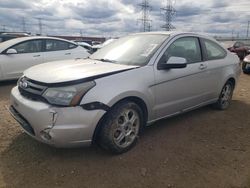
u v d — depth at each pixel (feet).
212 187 10.28
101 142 11.78
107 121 11.52
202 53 16.49
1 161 11.59
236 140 14.35
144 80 12.69
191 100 15.76
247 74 39.34
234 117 17.90
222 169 11.49
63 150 12.51
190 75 15.14
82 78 11.07
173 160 12.03
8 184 10.15
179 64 13.38
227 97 19.33
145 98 12.76
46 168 11.16
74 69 12.28
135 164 11.61
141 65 13.19
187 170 11.31
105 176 10.74
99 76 11.46
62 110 10.55
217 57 17.79
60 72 11.89
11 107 13.30
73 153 12.30
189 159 12.18
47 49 29.01
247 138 14.66
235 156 12.63
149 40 14.99
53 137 10.64
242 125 16.53
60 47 30.12
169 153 12.64
